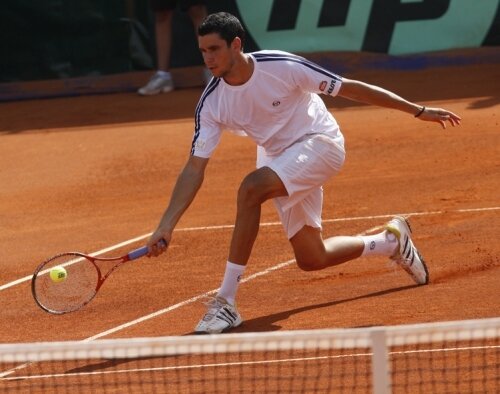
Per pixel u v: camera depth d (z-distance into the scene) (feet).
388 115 142.31
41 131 151.94
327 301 75.46
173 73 174.81
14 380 62.23
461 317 68.39
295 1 172.55
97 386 60.08
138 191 119.65
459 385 55.98
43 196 120.47
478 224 94.63
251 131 68.18
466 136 128.77
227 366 61.46
